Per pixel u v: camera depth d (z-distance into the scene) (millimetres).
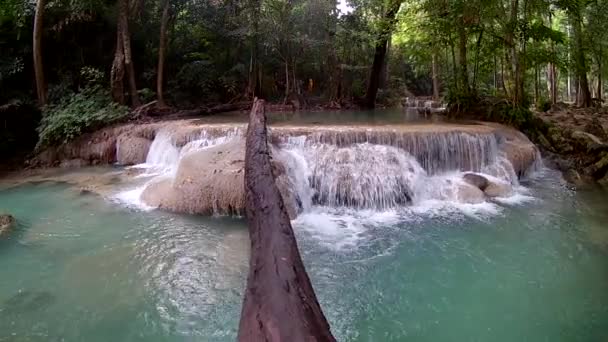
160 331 4277
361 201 7824
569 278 5324
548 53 13852
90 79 13203
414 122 11938
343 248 6188
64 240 6352
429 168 8828
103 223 6980
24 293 4957
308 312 2729
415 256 5934
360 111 17000
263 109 8711
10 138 11844
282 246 3473
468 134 9094
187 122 11398
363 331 4328
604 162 9742
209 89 17000
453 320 4516
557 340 4180
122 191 8586
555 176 9844
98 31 14242
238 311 4586
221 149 8289
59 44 13633
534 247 6152
